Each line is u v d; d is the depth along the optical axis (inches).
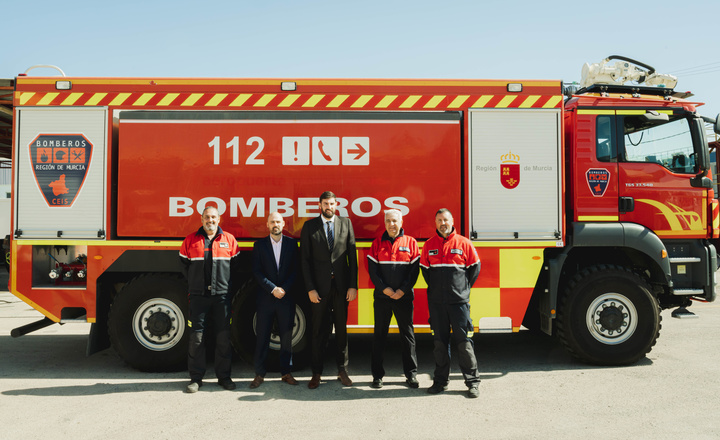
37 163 189.2
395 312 169.6
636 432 129.9
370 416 143.1
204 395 163.2
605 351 191.8
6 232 648.4
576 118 199.2
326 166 190.5
